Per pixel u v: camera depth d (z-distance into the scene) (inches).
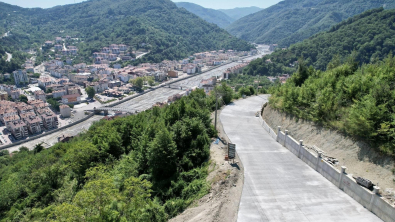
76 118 5516.7
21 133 4628.4
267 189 1047.0
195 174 1218.0
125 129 1836.9
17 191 1578.5
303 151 1290.6
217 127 1806.1
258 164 1253.7
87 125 5088.6
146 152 1384.1
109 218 818.8
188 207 1018.7
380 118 1027.3
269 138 1609.3
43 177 1497.3
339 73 1738.4
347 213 896.9
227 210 922.1
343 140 1185.4
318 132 1350.9
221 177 1110.4
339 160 1136.2
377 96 1138.0
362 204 935.7
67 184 1419.8
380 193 892.6
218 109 2316.7
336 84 1530.5
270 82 6924.2
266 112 2014.0
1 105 5556.1
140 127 1814.7
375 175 973.2
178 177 1224.8
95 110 5684.1
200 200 1027.9
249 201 971.9
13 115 4995.1
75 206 825.5
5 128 5017.2
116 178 1176.8
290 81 2217.0
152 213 972.6
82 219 798.5
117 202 900.6
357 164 1061.1
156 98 6697.8
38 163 1918.1
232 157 1226.0
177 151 1299.2
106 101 6397.6
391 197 856.3
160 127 1496.1
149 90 7367.1
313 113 1417.3
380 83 1190.9
